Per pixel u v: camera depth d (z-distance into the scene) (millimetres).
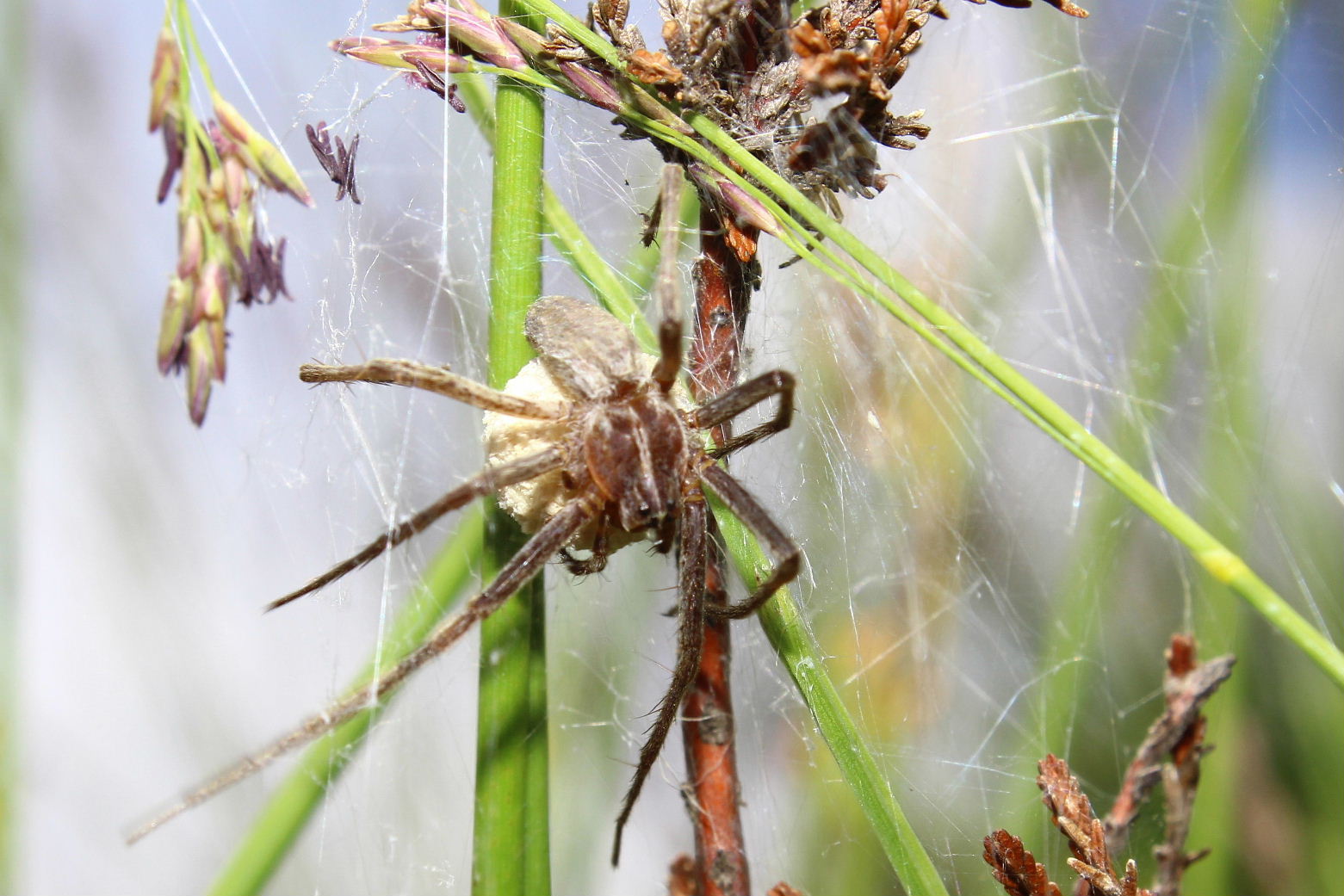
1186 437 270
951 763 255
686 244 231
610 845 254
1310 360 257
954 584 260
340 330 242
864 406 251
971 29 301
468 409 262
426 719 265
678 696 217
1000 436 292
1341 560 255
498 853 213
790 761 251
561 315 220
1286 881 239
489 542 220
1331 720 240
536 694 215
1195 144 251
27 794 263
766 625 214
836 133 211
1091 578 248
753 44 213
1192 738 220
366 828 258
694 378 220
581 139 235
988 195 286
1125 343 287
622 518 219
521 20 216
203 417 207
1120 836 219
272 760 215
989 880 245
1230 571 204
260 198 208
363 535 262
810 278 249
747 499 218
